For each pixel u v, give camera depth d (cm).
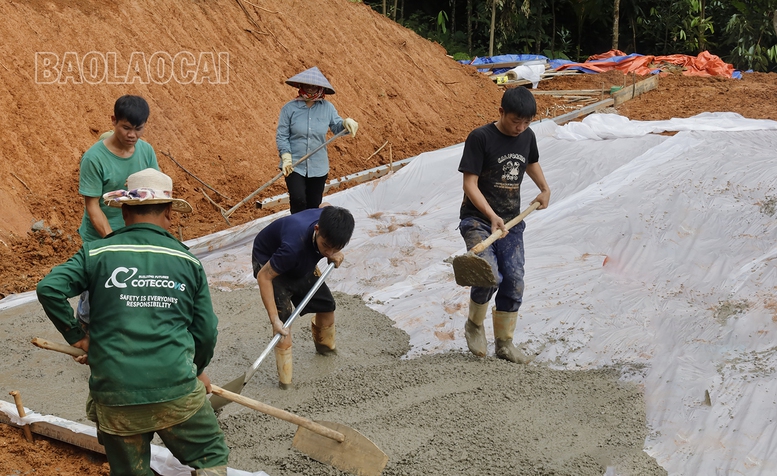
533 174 536
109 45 989
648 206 718
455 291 636
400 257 727
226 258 756
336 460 386
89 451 429
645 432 421
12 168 809
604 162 890
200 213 908
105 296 322
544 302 589
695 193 724
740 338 494
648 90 1595
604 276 620
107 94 954
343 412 452
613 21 2350
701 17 2283
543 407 447
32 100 873
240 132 1055
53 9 968
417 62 1468
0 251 736
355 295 659
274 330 444
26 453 428
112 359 317
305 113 736
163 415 327
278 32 1241
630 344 520
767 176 742
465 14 2489
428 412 440
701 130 969
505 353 524
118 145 483
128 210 344
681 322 532
